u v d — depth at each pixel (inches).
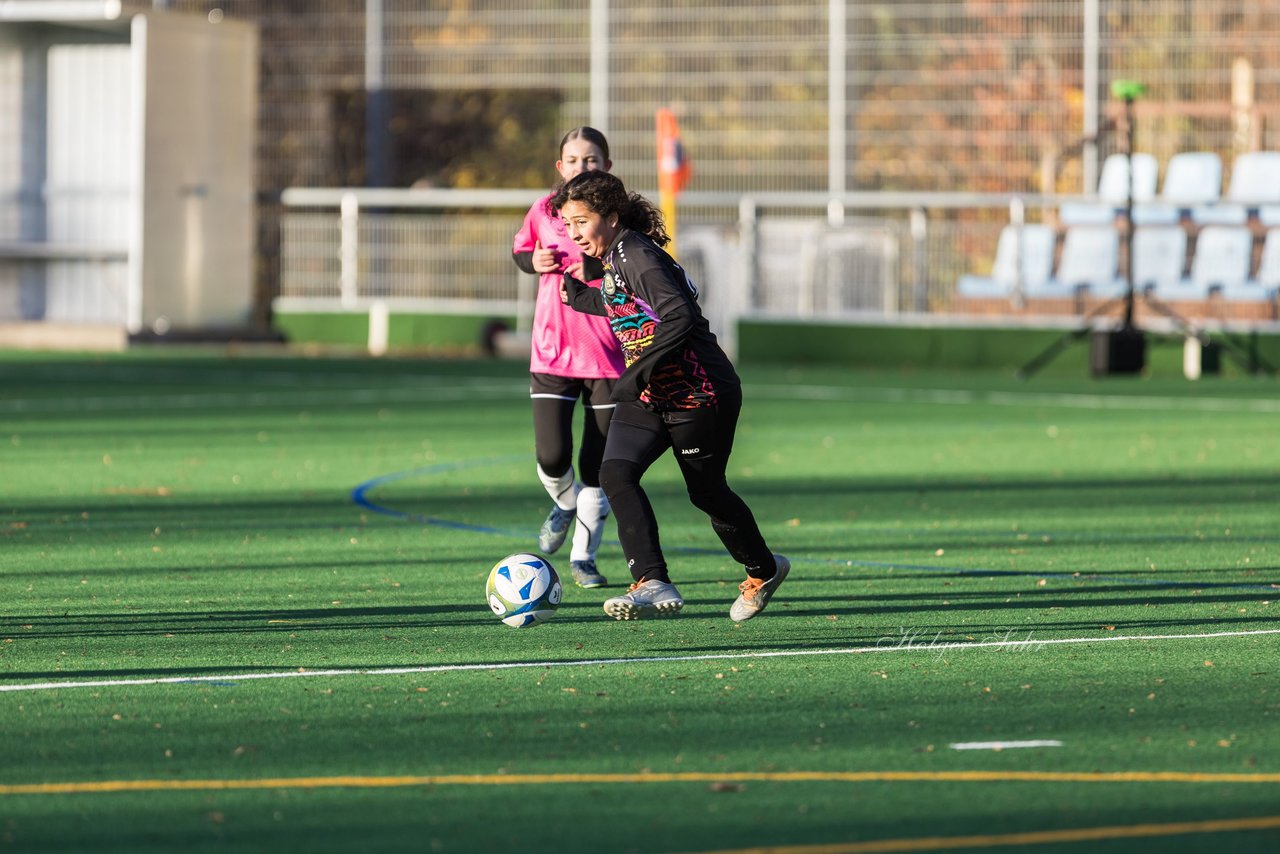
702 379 868.6
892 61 3157.0
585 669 851.4
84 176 3422.7
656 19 3272.6
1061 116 3083.2
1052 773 665.0
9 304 3489.2
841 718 750.5
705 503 901.2
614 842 587.2
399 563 1178.6
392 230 3403.1
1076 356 2979.8
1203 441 1967.3
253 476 1658.5
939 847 581.0
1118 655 882.1
